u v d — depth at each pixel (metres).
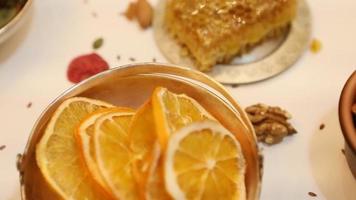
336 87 0.40
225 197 0.30
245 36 0.41
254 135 0.32
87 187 0.31
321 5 0.44
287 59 0.41
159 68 0.34
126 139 0.31
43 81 0.41
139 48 0.43
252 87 0.40
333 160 0.37
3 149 0.38
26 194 0.31
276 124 0.37
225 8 0.41
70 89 0.34
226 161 0.30
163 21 0.43
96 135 0.31
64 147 0.32
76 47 0.43
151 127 0.31
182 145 0.29
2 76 0.42
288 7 0.41
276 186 0.36
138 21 0.44
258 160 0.31
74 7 0.45
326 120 0.38
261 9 0.41
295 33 0.42
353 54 0.41
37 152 0.32
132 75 0.34
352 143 0.31
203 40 0.40
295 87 0.40
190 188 0.28
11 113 0.40
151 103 0.31
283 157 0.37
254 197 0.30
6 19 0.41
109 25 0.44
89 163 0.30
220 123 0.32
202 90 0.34
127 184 0.30
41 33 0.43
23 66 0.42
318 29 0.43
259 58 0.41
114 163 0.30
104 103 0.34
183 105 0.32
